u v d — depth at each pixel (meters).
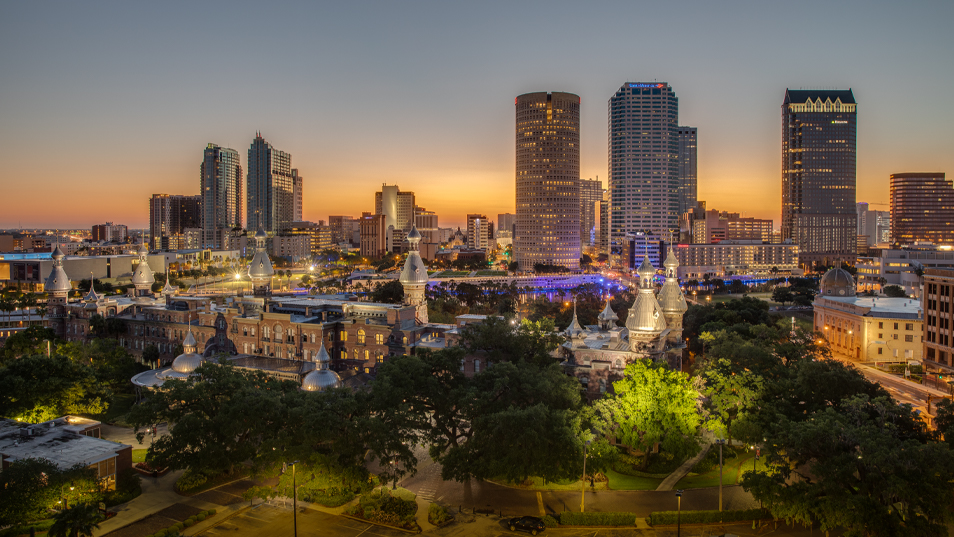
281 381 105.50
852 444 70.31
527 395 90.62
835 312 191.75
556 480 82.06
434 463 97.62
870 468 67.50
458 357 100.69
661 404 89.94
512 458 77.69
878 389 97.06
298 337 140.88
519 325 124.06
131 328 167.75
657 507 81.31
